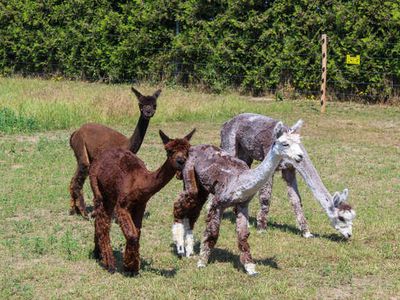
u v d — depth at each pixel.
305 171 8.66
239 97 21.52
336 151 14.12
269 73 21.72
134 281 7.07
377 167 12.84
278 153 7.04
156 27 23.36
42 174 11.67
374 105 20.16
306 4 20.61
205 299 6.62
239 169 7.52
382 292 6.98
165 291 6.80
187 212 7.98
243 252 7.43
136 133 9.36
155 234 8.85
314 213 9.98
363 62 20.20
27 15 25.23
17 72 26.50
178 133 15.66
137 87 22.73
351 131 16.39
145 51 23.61
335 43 20.44
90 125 9.50
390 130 16.61
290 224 9.50
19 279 7.09
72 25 24.75
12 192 10.51
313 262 7.84
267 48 21.48
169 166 6.87
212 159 7.70
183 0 22.83
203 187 7.79
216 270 7.52
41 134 15.27
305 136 15.67
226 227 9.28
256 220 9.74
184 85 23.33
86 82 24.56
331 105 20.06
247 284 7.10
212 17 22.47
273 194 11.02
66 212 9.73
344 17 20.09
